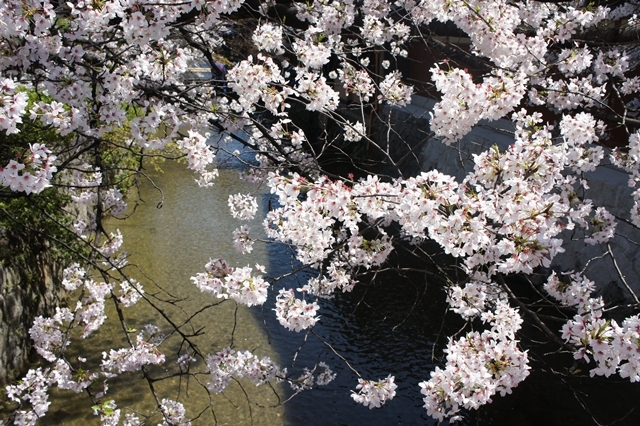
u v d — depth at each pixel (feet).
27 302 20.47
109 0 8.45
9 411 17.33
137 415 17.70
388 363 21.25
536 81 13.93
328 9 15.17
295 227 9.53
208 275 10.67
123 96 9.52
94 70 9.41
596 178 23.43
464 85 8.39
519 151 8.19
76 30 8.98
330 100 11.28
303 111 58.29
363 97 17.56
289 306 10.22
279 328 23.44
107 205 20.48
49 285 22.81
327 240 10.21
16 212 19.85
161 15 8.80
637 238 21.08
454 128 8.89
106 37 10.94
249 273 10.19
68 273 16.87
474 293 10.85
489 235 8.21
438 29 22.68
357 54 18.35
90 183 19.95
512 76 10.96
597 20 13.92
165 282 26.76
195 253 30.19
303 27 17.52
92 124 10.33
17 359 19.27
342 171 40.63
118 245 18.63
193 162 9.77
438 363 21.13
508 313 9.30
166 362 20.83
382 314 24.48
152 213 36.11
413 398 19.38
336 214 8.63
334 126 47.83
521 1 15.90
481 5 11.76
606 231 11.81
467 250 7.95
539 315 9.37
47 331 14.16
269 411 18.51
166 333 22.63
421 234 8.77
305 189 8.67
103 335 22.09
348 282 13.83
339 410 18.74
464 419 18.35
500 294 11.85
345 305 25.21
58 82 9.05
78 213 26.84
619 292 21.62
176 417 12.03
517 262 7.63
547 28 13.29
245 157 45.83
